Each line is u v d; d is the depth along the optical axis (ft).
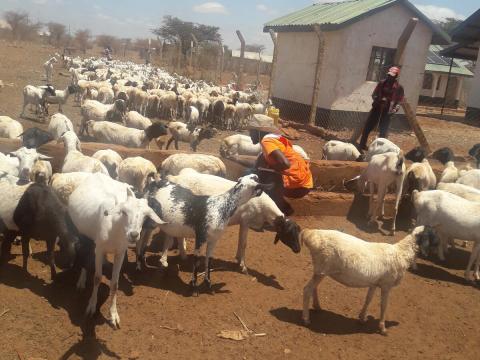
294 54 72.43
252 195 20.86
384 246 19.36
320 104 65.31
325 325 19.98
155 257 24.21
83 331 17.17
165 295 20.57
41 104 52.54
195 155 28.78
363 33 61.52
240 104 61.52
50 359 15.55
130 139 37.73
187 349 17.12
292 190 25.93
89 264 19.45
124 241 16.92
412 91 65.77
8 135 33.63
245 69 174.70
